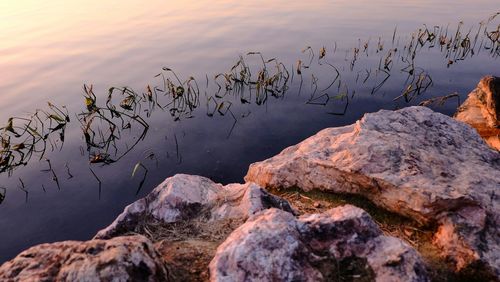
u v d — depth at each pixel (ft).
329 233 12.44
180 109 42.96
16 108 42.32
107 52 61.46
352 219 12.69
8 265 10.80
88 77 51.42
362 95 44.98
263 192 16.33
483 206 14.78
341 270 11.42
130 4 99.60
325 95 45.44
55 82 49.57
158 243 14.47
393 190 16.47
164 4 98.78
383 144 18.79
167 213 16.17
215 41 67.00
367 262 11.64
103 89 47.50
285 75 51.70
